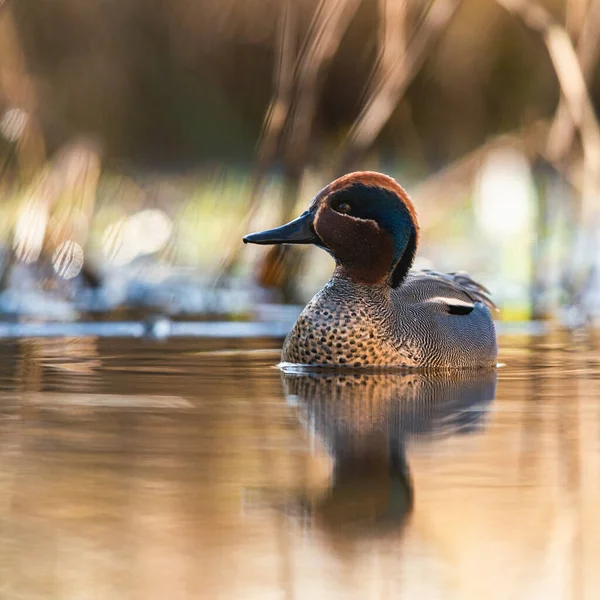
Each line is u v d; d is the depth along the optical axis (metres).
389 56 15.85
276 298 17.86
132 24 26.75
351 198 11.06
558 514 5.79
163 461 6.73
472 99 25.92
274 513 5.79
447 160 26.33
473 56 25.41
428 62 25.36
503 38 25.16
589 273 18.64
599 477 6.44
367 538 5.45
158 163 27.38
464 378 10.31
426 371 10.80
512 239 22.27
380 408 8.49
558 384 9.84
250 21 24.95
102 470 6.52
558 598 4.88
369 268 11.02
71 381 9.68
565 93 16.44
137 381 9.73
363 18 25.02
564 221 20.88
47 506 5.88
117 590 4.85
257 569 5.10
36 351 11.82
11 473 6.45
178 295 17.88
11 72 19.52
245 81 27.53
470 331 11.33
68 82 26.11
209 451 7.00
